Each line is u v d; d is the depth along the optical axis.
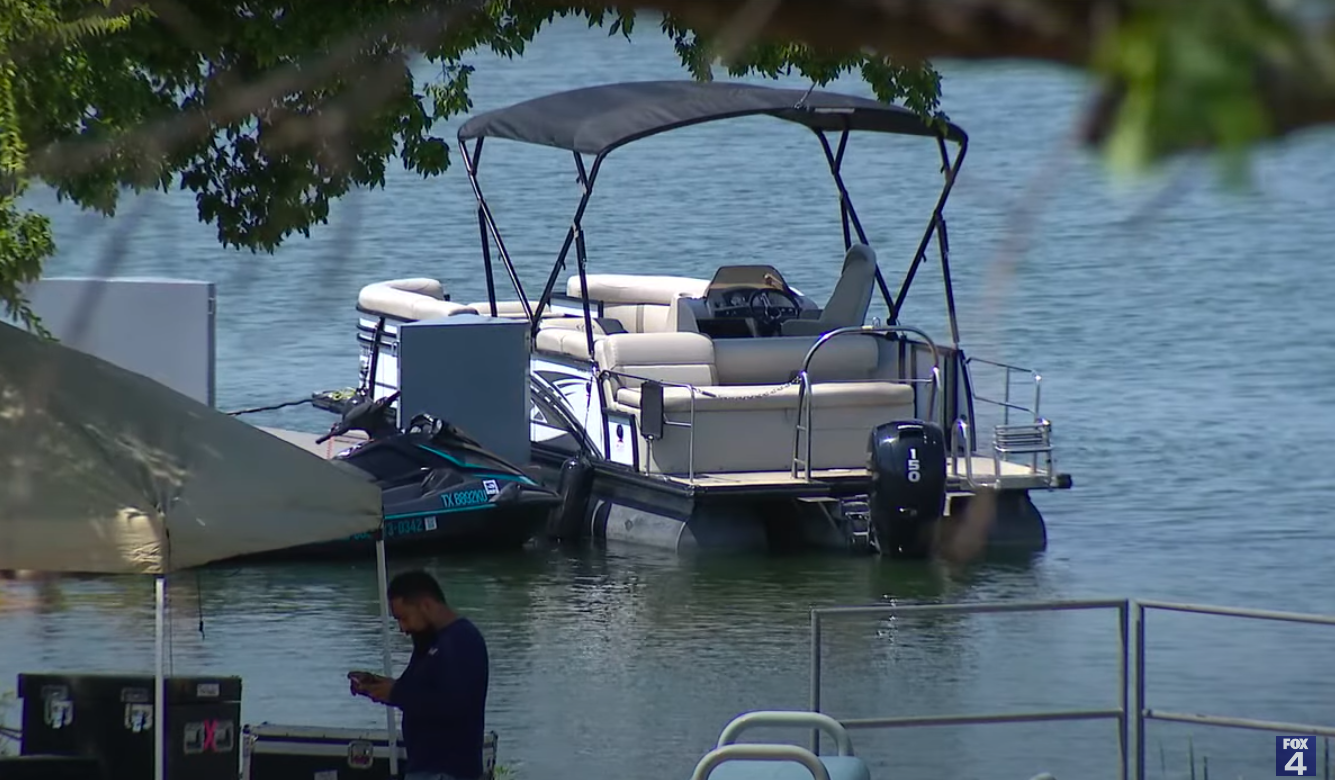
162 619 30.95
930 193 140.12
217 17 33.00
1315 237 140.38
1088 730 46.19
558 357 72.88
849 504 67.31
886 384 69.38
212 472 29.50
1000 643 56.16
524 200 126.06
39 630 55.81
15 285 33.31
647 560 67.44
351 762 33.41
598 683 52.00
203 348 68.44
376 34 6.61
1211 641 55.50
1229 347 111.06
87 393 30.16
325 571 65.69
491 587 63.97
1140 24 4.60
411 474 68.69
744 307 75.00
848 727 33.38
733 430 68.50
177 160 35.44
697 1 5.31
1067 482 68.25
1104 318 117.44
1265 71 4.49
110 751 31.44
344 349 105.88
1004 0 4.80
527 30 34.62
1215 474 81.56
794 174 149.50
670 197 147.25
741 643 56.66
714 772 28.11
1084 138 4.68
